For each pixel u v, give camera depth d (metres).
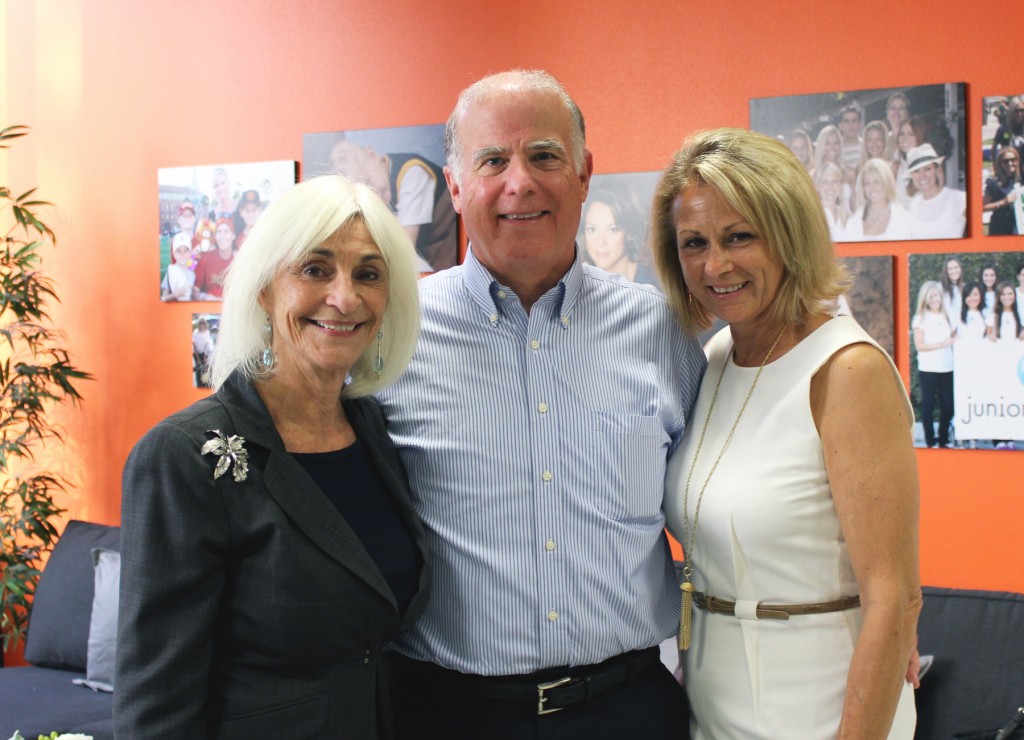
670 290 2.10
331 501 1.73
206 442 1.58
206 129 4.29
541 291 2.07
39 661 4.11
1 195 4.30
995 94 3.26
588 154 2.15
